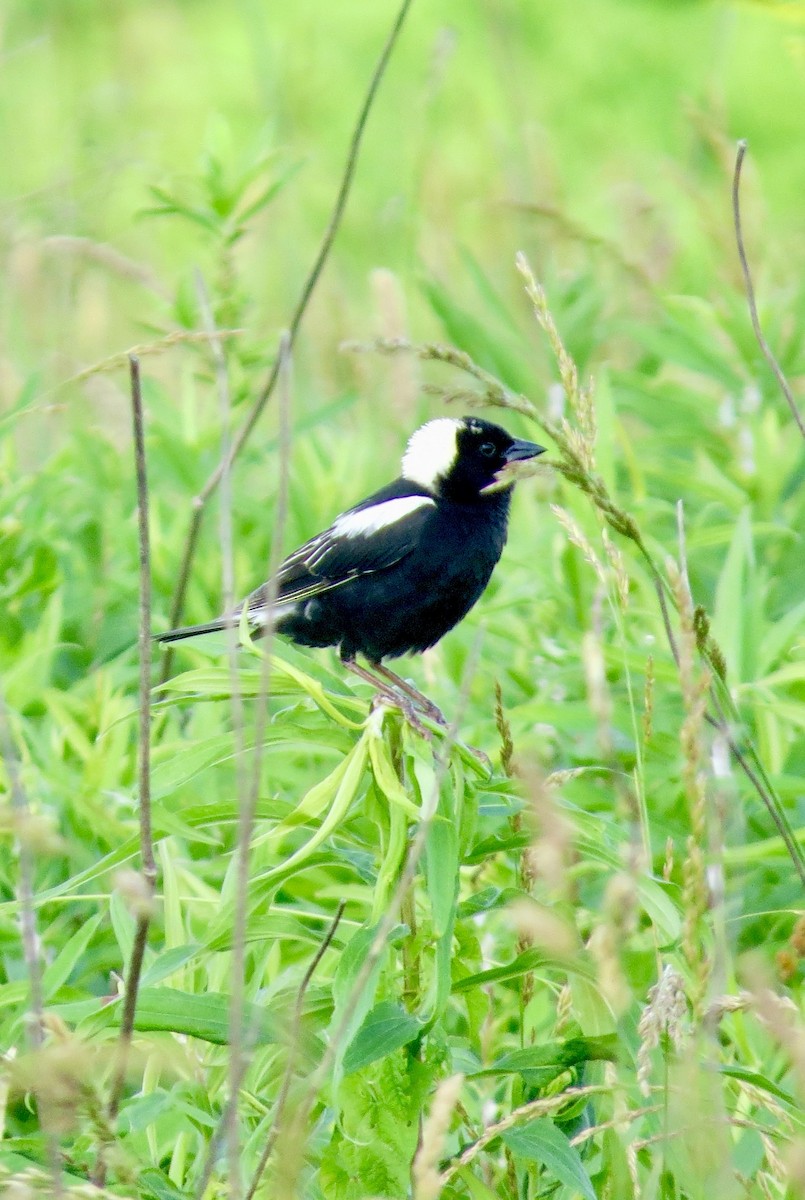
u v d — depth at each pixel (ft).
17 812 15.38
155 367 53.78
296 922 20.97
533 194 55.21
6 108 62.28
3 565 37.09
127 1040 18.25
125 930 22.34
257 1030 19.48
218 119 40.47
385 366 49.67
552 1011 25.90
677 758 29.71
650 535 36.35
